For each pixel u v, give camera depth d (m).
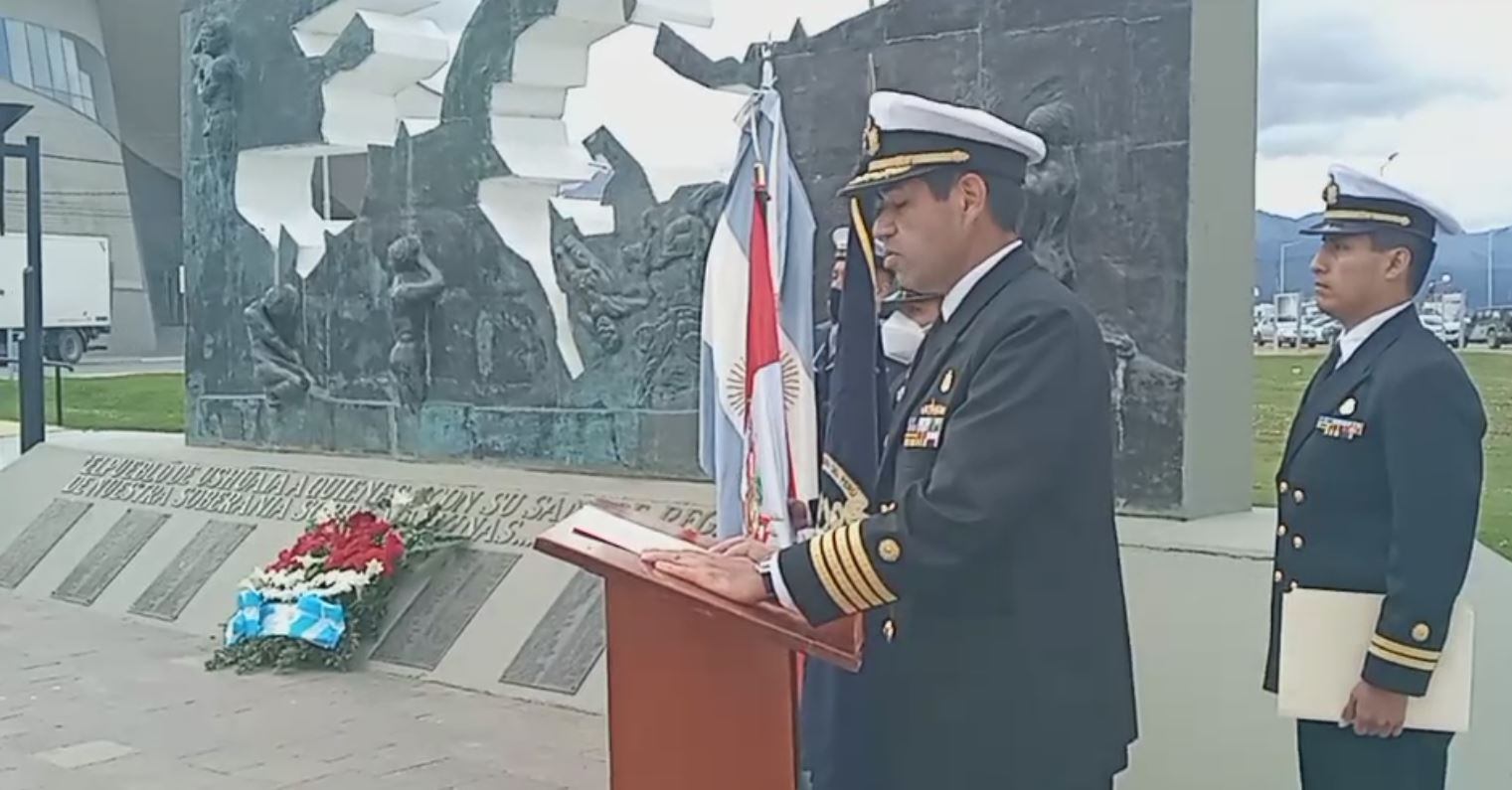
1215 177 6.46
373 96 10.09
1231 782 5.00
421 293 9.33
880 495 2.89
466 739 6.28
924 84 7.01
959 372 2.74
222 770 5.88
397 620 7.62
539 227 9.23
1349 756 3.54
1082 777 2.70
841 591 2.55
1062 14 6.60
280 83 10.13
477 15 9.02
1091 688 2.71
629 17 8.34
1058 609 2.71
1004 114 6.75
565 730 6.39
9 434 16.02
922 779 2.76
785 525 4.59
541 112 9.27
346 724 6.51
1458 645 3.32
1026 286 2.76
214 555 8.91
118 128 38.03
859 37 7.21
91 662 7.66
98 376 25.12
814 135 7.36
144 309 37.59
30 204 12.43
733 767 2.69
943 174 2.79
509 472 8.85
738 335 4.83
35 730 6.44
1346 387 3.59
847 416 3.16
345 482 8.98
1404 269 3.54
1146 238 6.41
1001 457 2.59
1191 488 6.39
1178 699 5.33
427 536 7.91
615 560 2.67
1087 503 2.71
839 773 2.88
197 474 9.92
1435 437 3.36
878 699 2.83
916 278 2.86
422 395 9.47
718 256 4.89
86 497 10.25
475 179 9.13
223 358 10.72
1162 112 6.36
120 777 5.80
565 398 8.78
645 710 2.71
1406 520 3.33
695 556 2.71
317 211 13.16
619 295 8.52
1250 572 5.64
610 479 8.44
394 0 9.70
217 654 7.58
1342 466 3.55
